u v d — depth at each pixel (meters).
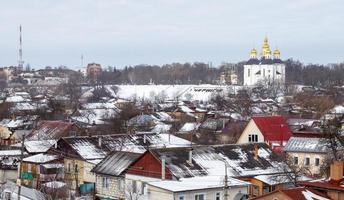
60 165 78.19
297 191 47.94
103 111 149.00
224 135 115.81
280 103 195.75
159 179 62.03
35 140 96.88
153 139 85.75
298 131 104.50
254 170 67.56
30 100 192.25
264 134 100.06
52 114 151.12
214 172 64.06
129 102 190.25
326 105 181.88
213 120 128.62
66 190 68.88
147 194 59.59
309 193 48.06
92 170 68.81
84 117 141.25
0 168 80.94
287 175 65.81
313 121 125.19
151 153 63.97
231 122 124.06
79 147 77.62
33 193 65.12
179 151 65.81
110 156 69.81
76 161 76.38
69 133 104.38
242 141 103.25
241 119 140.50
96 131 117.62
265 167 68.94
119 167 66.62
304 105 183.88
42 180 75.00
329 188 48.97
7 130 124.06
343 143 76.00
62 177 77.31
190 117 155.62
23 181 76.06
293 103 192.50
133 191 63.44
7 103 166.88
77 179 74.75
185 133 119.25
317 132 97.44
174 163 63.50
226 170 58.62
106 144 80.06
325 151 82.44
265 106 182.00
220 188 58.09
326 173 70.50
